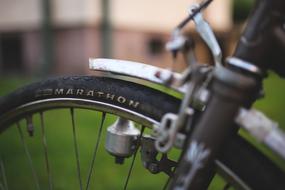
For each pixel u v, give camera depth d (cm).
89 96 86
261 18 72
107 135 87
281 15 71
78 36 529
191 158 73
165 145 74
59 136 231
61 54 541
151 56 604
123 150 86
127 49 574
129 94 84
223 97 71
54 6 536
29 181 170
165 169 85
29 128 94
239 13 795
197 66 71
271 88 484
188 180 73
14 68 591
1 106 94
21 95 92
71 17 529
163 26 614
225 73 71
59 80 89
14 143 211
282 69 73
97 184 171
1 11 591
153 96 83
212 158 72
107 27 527
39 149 207
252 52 72
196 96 72
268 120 71
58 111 289
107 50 527
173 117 73
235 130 77
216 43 75
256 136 71
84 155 200
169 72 74
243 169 76
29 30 570
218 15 695
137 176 179
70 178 174
